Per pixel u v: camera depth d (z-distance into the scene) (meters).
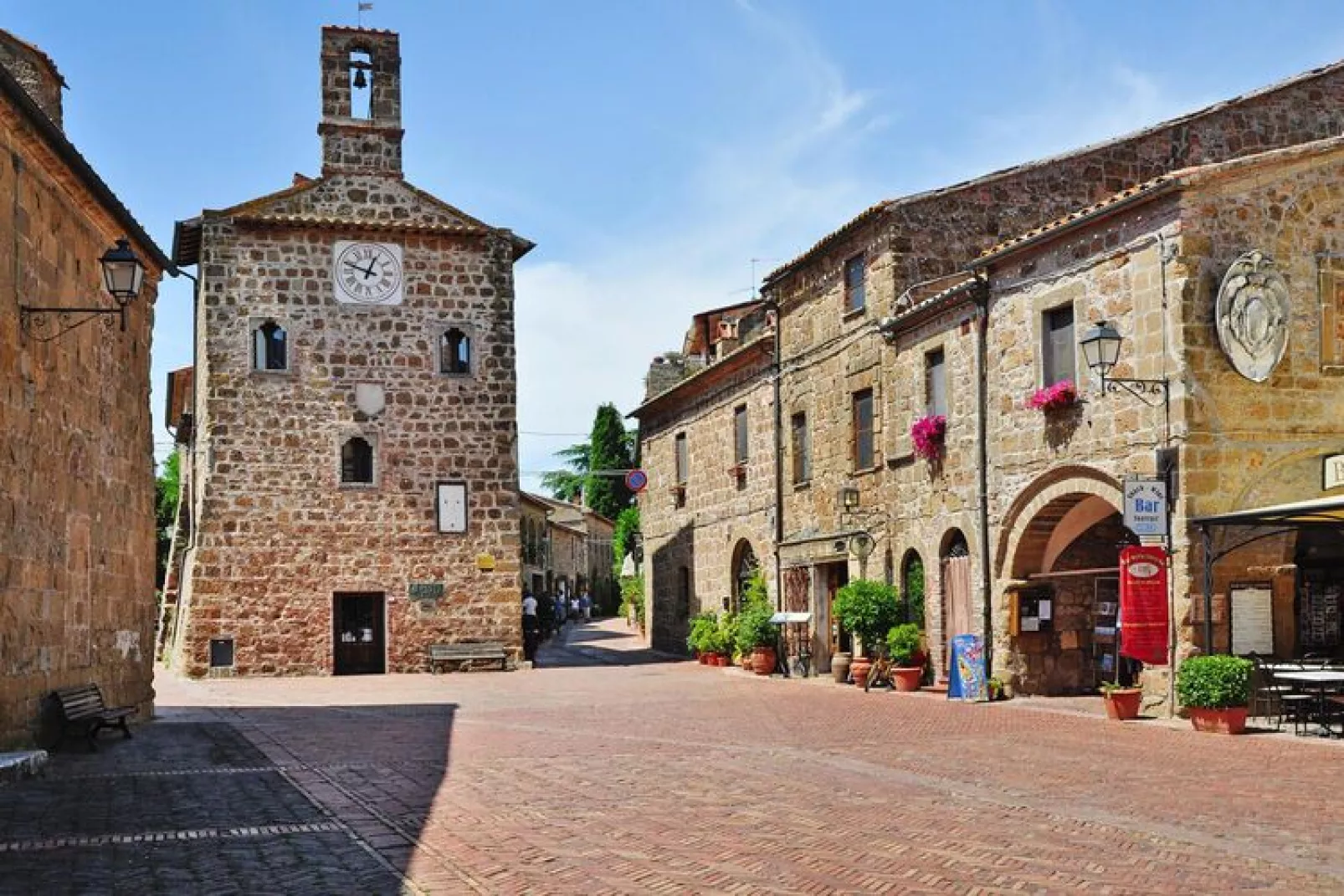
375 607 29.50
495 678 27.02
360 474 29.67
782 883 7.71
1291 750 13.70
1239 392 16.61
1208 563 15.92
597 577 71.44
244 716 18.78
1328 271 17.19
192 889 7.45
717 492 32.72
